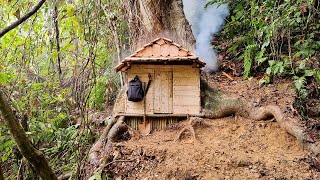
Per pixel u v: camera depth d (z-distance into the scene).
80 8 3.74
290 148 3.36
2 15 4.18
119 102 4.12
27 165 3.74
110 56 5.28
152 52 3.71
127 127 3.85
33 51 5.06
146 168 3.17
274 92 4.18
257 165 3.02
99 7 3.88
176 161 3.15
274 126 3.70
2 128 4.06
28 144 1.41
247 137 3.59
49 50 5.06
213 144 3.47
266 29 4.59
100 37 4.96
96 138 4.21
